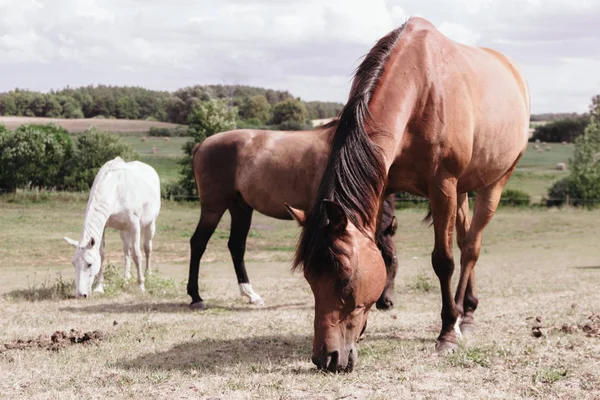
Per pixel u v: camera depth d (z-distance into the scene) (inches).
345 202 162.4
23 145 1251.2
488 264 617.0
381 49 202.7
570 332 232.7
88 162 1299.2
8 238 753.6
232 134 349.7
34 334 258.7
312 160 330.6
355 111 175.5
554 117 5398.6
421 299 385.4
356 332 161.5
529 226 1016.2
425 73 201.3
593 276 467.5
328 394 158.1
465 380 169.5
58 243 732.7
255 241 834.2
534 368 179.8
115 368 193.6
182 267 610.2
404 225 1018.1
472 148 217.2
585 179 1318.9
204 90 3973.9
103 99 4463.6
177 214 1072.2
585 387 160.2
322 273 155.6
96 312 330.3
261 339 239.9
